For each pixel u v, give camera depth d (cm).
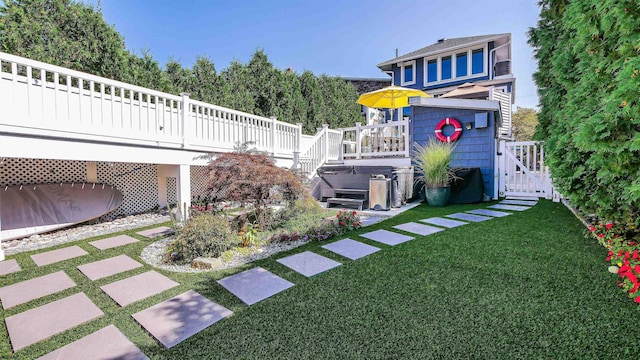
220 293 265
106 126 508
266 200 502
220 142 707
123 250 407
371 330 200
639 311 204
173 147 609
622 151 265
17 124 412
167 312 236
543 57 565
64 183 568
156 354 185
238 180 443
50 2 647
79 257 379
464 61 1625
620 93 235
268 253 373
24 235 477
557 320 200
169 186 752
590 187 370
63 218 523
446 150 714
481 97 1162
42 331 215
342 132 953
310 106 1346
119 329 215
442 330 196
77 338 205
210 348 188
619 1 247
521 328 194
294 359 174
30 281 306
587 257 309
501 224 475
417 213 600
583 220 461
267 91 1127
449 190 697
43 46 624
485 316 210
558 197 694
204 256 354
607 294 230
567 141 367
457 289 253
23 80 492
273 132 855
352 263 326
